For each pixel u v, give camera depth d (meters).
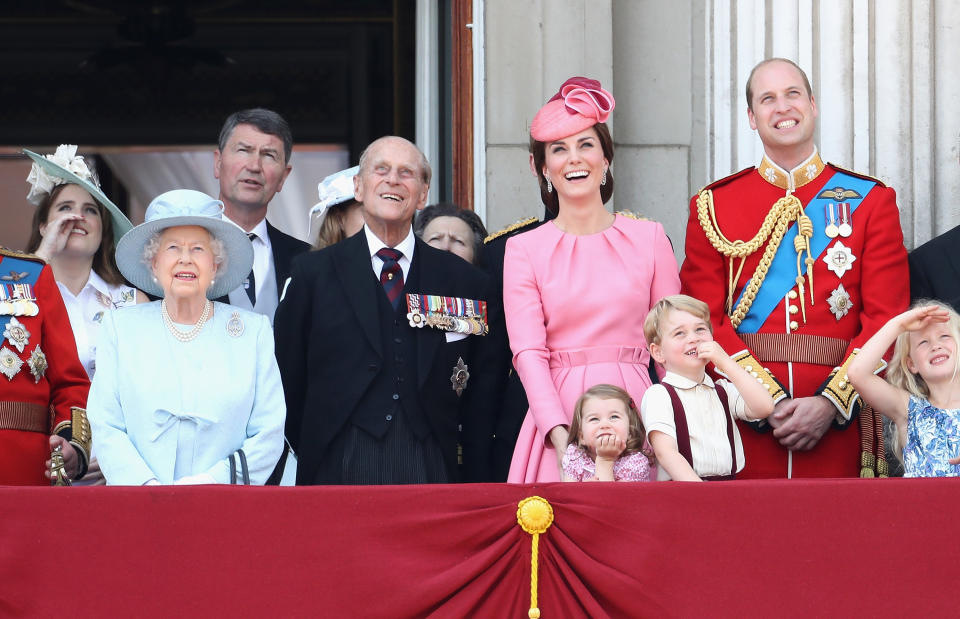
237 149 26.30
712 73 28.38
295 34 41.72
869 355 19.64
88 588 17.05
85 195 23.41
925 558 17.02
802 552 17.05
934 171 27.30
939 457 19.34
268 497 17.19
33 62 42.38
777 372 21.33
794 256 21.86
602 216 21.17
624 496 17.22
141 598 17.03
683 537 17.12
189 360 19.77
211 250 20.16
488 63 28.36
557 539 17.22
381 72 41.47
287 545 17.11
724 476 19.33
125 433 19.48
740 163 27.94
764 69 22.56
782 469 21.02
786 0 27.84
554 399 19.88
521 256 20.92
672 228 28.36
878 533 17.06
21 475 20.48
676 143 28.48
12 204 42.03
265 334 20.31
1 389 20.52
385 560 17.09
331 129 41.44
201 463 19.42
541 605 17.14
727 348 21.33
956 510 17.08
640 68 28.64
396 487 17.27
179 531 17.14
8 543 17.09
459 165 29.58
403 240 22.09
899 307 21.45
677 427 19.19
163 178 42.38
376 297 21.61
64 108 42.31
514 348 20.52
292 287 21.86
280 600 17.03
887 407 19.95
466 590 17.09
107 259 23.62
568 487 17.31
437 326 21.56
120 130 42.34
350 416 21.03
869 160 27.36
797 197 22.19
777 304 21.70
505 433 22.02
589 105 21.03
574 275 20.70
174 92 42.38
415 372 21.34
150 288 20.72
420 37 32.44
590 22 28.42
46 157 23.31
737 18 28.14
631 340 20.56
